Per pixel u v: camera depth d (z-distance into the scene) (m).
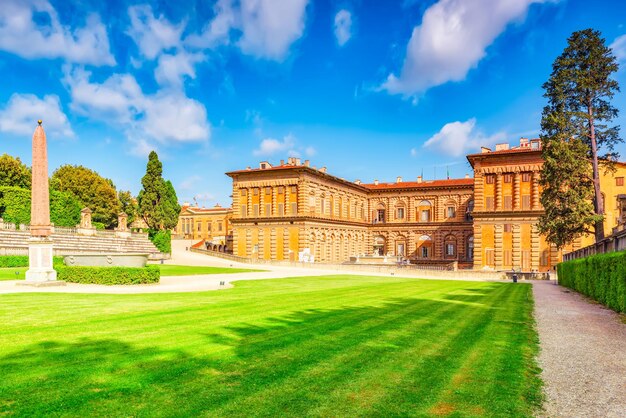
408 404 8.77
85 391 8.94
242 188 92.88
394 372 10.77
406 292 32.59
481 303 26.33
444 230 101.38
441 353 12.77
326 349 12.74
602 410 8.80
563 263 46.03
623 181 70.56
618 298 22.97
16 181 84.62
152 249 84.62
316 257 88.69
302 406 8.50
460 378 10.48
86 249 68.81
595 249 36.97
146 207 96.25
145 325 15.78
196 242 126.06
